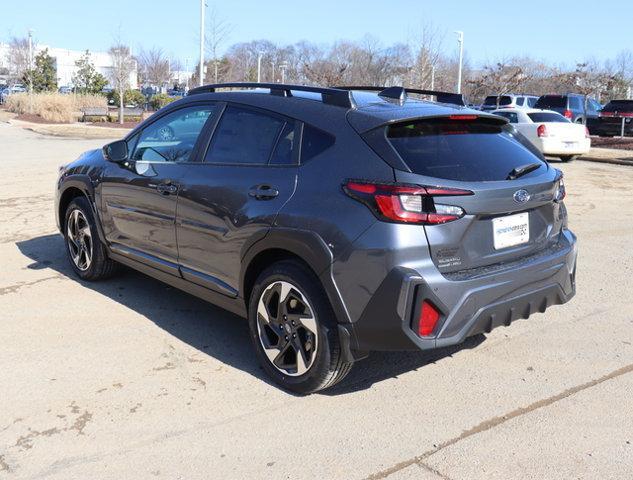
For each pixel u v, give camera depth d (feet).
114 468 10.16
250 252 12.91
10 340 14.89
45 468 10.12
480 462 10.43
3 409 11.85
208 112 15.06
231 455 10.57
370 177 11.35
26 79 149.38
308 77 123.44
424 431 11.37
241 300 13.58
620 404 12.38
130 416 11.71
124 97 150.82
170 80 239.71
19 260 21.66
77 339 15.06
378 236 11.04
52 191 35.65
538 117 57.98
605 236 26.63
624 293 19.07
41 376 13.16
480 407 12.25
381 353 14.78
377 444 10.94
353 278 11.27
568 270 13.37
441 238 11.21
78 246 19.38
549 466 10.32
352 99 12.51
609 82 118.93
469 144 12.57
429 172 11.35
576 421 11.73
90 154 19.31
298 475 10.05
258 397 12.51
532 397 12.65
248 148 13.71
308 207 11.93
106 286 18.98
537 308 12.84
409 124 12.03
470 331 11.57
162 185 15.19
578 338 15.65
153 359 14.10
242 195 13.16
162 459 10.42
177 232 14.90
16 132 85.20
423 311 11.05
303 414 11.91
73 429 11.24
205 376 13.35
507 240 12.29
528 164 13.00
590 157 60.75
